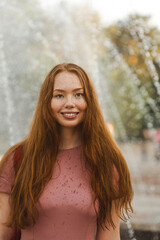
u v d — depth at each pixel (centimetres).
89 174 147
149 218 406
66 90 149
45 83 153
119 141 1842
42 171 143
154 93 1602
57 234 139
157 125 1636
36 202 140
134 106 1644
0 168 147
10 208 144
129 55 1503
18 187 143
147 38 1472
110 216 147
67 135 154
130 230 366
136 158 1346
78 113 151
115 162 153
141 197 568
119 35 1455
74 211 140
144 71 1554
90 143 150
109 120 1351
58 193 141
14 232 149
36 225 141
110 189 148
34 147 148
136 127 1800
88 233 143
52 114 151
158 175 862
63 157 150
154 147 1462
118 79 1541
